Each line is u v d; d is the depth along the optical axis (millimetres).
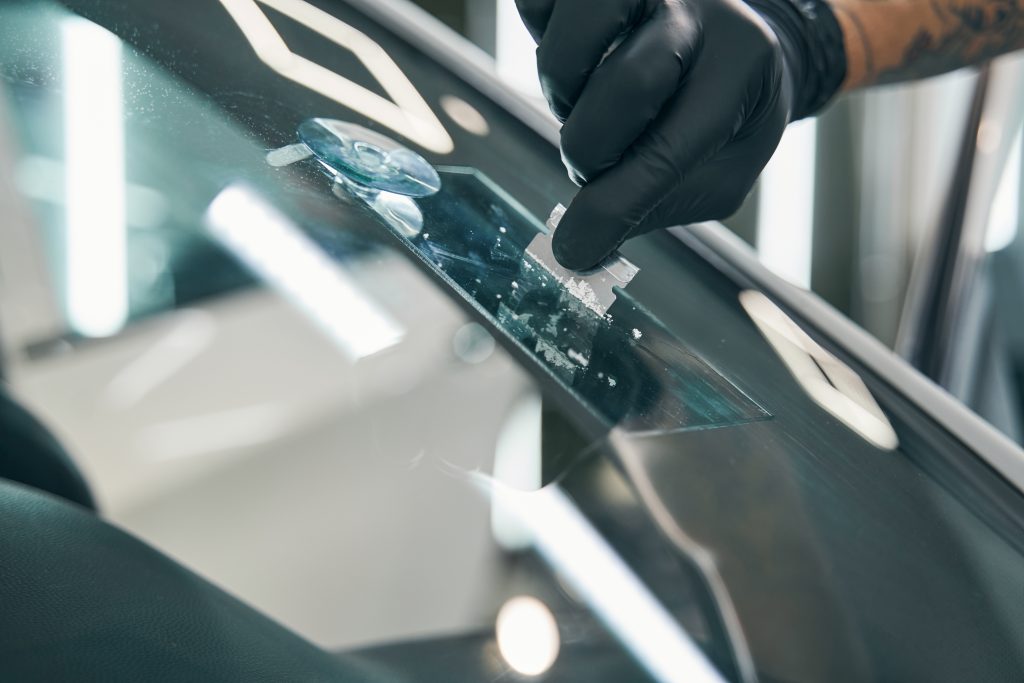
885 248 2555
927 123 2441
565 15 516
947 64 795
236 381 1241
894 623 467
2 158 724
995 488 566
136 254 995
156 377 1201
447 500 582
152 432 1185
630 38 516
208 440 1175
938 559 507
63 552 362
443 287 551
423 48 744
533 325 470
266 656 357
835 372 616
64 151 686
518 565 498
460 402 549
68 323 1080
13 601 327
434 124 661
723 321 620
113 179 666
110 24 571
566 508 512
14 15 549
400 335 573
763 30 545
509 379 550
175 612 355
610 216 511
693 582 479
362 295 592
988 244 1297
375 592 551
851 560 494
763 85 557
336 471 793
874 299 2621
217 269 1161
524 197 617
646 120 508
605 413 427
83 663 310
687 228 706
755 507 516
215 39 608
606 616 463
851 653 447
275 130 556
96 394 1152
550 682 428
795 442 551
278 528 1037
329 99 616
